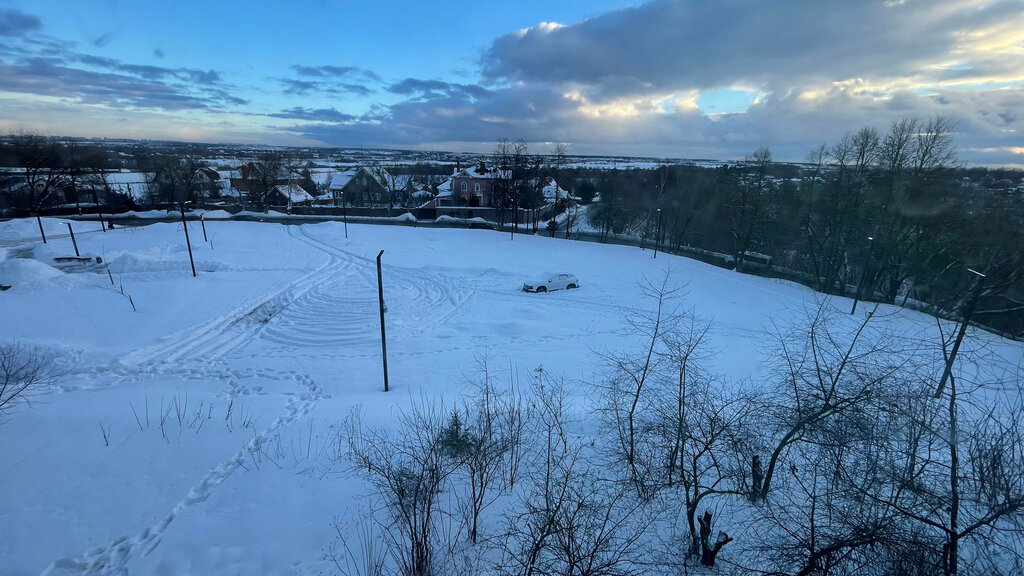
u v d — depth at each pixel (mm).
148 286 29359
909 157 35969
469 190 80625
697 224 59469
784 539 6609
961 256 29953
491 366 18500
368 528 7930
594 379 16422
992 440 6355
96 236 45781
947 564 5672
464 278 35719
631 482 8453
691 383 9047
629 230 68125
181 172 83375
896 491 6461
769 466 7445
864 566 5766
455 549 7293
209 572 6996
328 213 78062
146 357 19859
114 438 11008
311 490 8992
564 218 77688
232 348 21781
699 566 6820
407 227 57938
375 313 26750
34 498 8609
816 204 41406
